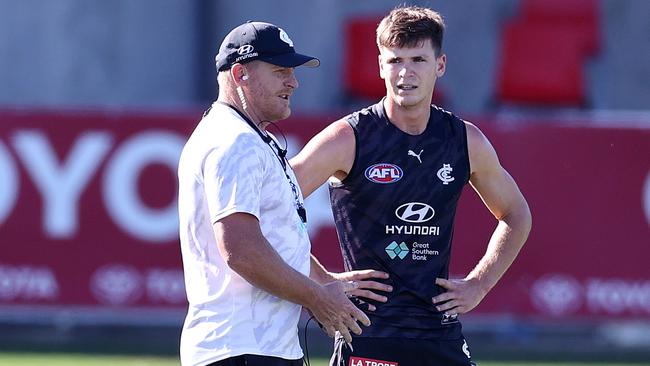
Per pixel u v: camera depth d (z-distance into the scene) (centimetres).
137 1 5175
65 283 3675
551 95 5269
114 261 3678
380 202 1781
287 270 1510
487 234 3603
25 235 3688
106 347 3947
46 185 3688
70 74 5128
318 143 1781
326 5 5253
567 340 4231
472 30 5303
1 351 3834
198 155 1549
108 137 3684
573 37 5294
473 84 5284
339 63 5238
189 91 5266
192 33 5272
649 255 3656
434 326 1814
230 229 1498
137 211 3681
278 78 1598
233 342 1524
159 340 4169
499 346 4044
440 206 1798
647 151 3650
